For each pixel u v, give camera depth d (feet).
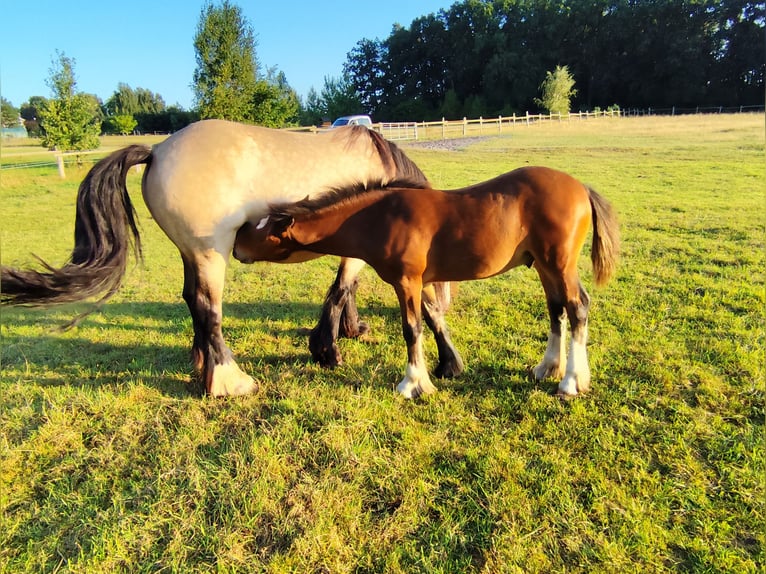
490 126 98.94
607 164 42.80
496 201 9.71
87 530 7.36
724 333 12.53
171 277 20.31
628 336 12.70
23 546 7.15
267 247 10.49
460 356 12.07
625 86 166.61
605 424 9.26
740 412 9.39
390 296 17.26
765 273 16.61
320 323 12.39
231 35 48.34
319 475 8.27
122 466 8.72
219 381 10.89
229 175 10.21
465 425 9.55
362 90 214.28
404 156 12.44
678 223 23.62
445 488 7.97
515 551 6.65
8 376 12.09
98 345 13.91
